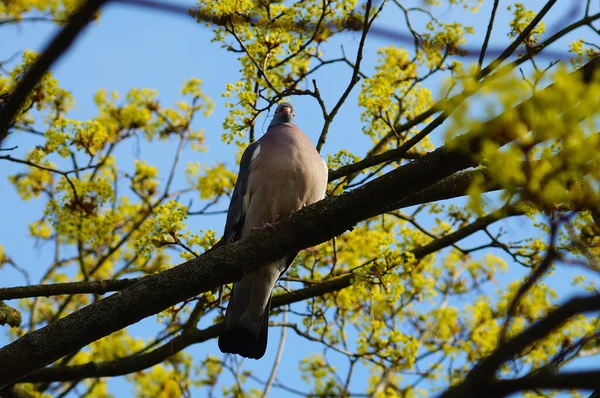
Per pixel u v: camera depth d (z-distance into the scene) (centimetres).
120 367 1182
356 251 1248
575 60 996
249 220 1088
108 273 1477
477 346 1226
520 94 434
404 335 1156
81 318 788
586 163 432
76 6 342
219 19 1032
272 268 1030
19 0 1094
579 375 360
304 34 1108
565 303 361
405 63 1221
